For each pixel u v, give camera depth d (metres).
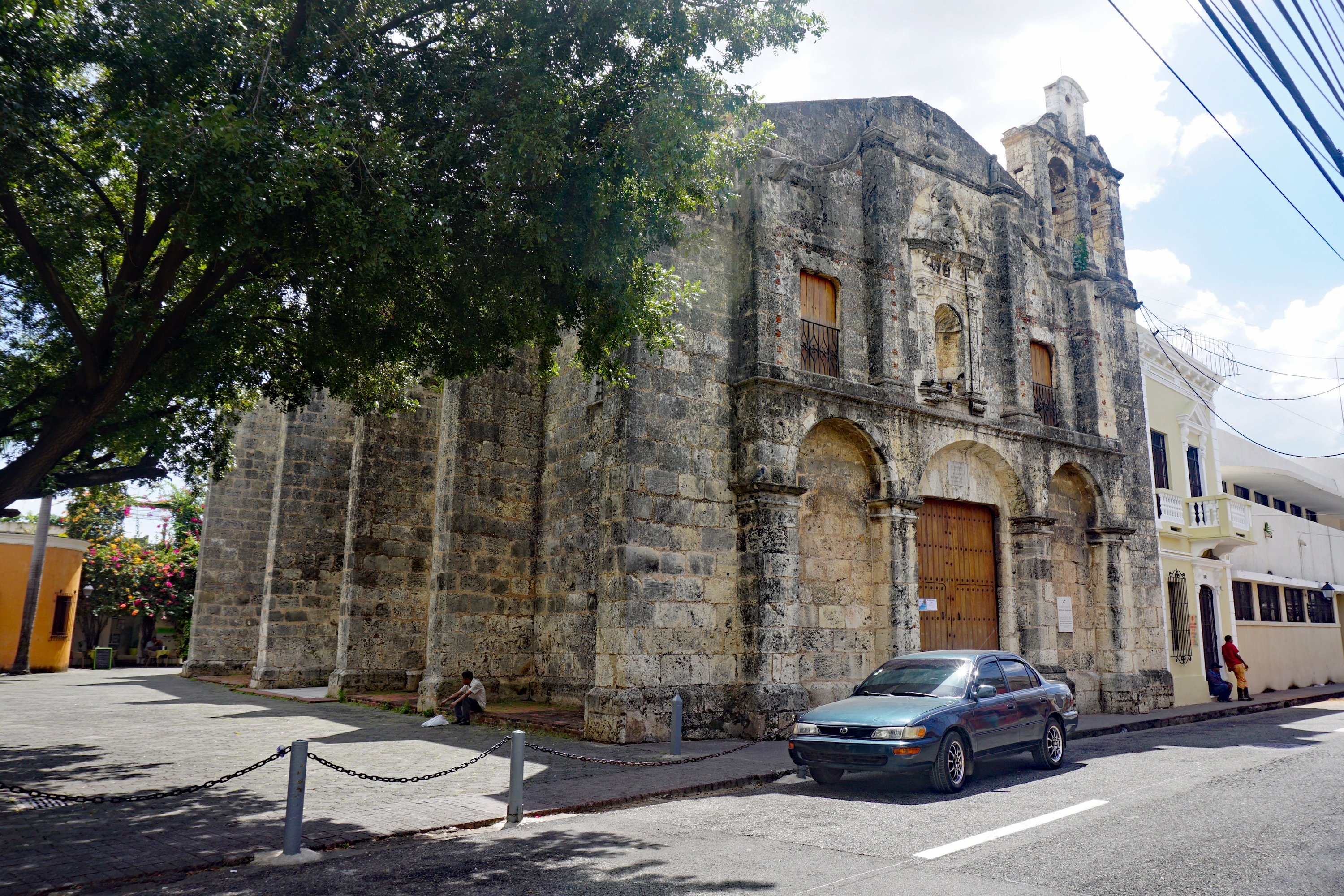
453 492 17.91
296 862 7.23
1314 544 35.62
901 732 9.98
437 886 6.52
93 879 6.66
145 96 8.80
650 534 14.26
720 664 14.63
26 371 11.90
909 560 16.88
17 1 8.41
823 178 17.58
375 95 10.14
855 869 6.82
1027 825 8.37
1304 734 16.66
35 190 9.23
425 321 11.42
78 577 33.72
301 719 16.69
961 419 18.45
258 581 28.25
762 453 15.16
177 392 11.49
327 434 24.75
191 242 8.55
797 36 10.81
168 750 12.78
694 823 8.68
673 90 10.49
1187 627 24.58
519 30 10.42
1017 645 19.05
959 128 20.77
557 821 8.86
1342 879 6.41
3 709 18.36
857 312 17.64
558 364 18.88
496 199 9.96
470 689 16.12
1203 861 6.97
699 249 15.66
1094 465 21.38
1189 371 27.36
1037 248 21.58
